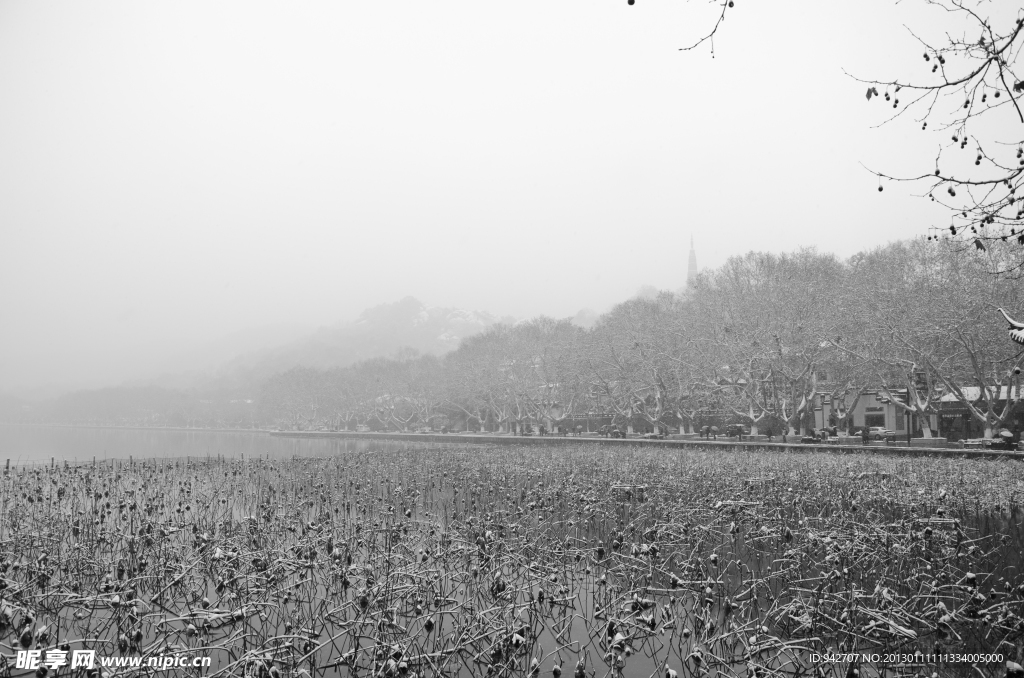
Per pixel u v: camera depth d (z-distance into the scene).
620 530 14.90
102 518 14.57
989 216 7.77
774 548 13.35
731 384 62.75
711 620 8.70
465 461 34.03
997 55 7.02
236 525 15.16
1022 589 10.05
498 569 10.60
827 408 66.31
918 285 47.44
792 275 60.00
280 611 9.89
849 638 8.36
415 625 9.31
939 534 13.01
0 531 14.66
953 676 7.72
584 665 7.69
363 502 18.97
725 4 6.64
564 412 87.31
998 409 53.53
